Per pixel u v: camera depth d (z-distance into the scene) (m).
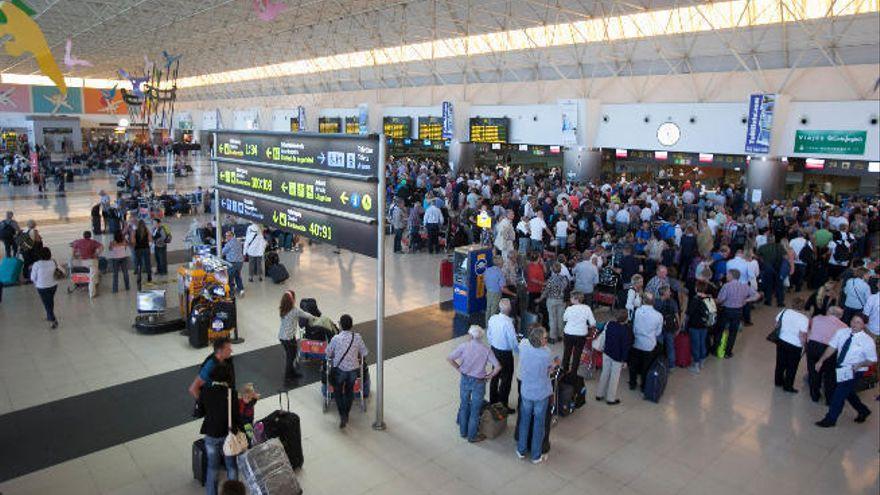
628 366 8.08
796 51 19.86
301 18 30.41
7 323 9.97
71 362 8.39
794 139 20.05
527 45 27.25
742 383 8.11
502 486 5.64
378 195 6.30
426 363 8.59
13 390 7.48
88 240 11.61
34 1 26.83
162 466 5.89
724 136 21.83
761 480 5.83
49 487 5.51
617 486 5.68
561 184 22.73
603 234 14.54
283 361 8.56
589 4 22.66
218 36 36.75
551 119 27.38
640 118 24.34
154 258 14.99
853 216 14.55
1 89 49.47
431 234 16.09
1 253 15.52
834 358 7.29
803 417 7.16
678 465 6.06
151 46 41.47
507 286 9.77
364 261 15.16
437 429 6.71
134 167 29.69
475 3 24.95
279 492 5.07
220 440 5.23
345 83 39.47
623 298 10.26
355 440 6.43
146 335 9.52
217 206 10.28
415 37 30.55
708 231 12.43
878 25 17.81
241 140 9.25
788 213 15.60
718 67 22.05
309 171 7.47
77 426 6.63
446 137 30.61
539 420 5.94
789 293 12.66
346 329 6.64
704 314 8.33
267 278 13.23
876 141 18.25
